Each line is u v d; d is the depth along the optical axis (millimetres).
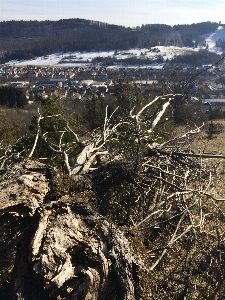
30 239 2383
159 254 3750
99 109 12211
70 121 7508
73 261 2205
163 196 4734
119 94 12680
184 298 3205
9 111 19281
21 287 2191
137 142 4617
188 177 5359
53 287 2010
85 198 2881
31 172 2840
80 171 4340
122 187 3973
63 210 2523
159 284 3168
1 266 2627
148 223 3877
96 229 2391
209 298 3109
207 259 3926
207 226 4688
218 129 13977
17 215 2482
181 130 11969
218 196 5641
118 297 2080
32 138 6629
